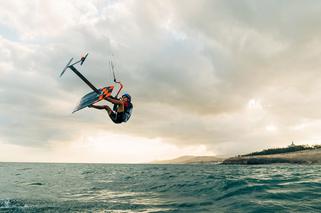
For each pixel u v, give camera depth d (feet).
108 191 55.93
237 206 32.89
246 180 56.39
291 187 44.01
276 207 30.78
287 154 465.06
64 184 73.05
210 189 48.29
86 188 62.49
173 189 53.16
